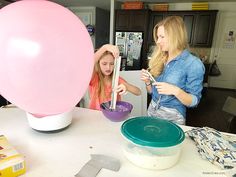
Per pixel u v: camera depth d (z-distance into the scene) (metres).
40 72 0.52
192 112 3.44
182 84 1.19
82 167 0.60
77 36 0.57
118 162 0.63
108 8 6.05
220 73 5.40
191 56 1.19
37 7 0.54
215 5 5.03
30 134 0.78
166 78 1.22
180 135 0.63
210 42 4.75
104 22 6.38
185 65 1.17
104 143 0.74
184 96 1.06
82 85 0.62
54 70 0.52
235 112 2.05
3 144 0.61
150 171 0.60
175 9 5.17
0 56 0.53
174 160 0.62
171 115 1.19
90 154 0.66
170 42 1.18
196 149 0.73
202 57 5.09
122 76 1.44
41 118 0.75
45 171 0.57
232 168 0.61
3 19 0.54
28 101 0.58
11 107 1.06
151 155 0.59
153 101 1.31
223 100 4.34
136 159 0.60
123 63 3.79
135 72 1.47
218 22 5.12
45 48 0.50
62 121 0.79
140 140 0.59
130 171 0.60
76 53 0.55
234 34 5.09
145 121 0.71
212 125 2.94
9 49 0.51
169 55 1.25
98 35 6.08
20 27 0.51
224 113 3.46
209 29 4.68
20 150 0.67
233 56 5.21
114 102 0.97
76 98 0.64
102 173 0.58
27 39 0.50
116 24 4.84
